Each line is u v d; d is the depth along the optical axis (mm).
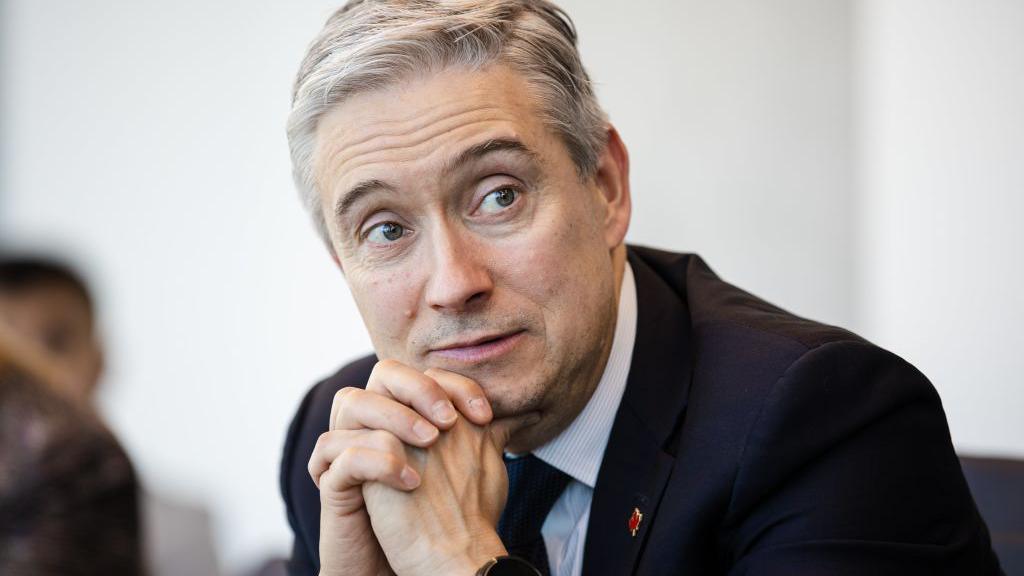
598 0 6570
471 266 2359
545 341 2426
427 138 2320
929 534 2273
